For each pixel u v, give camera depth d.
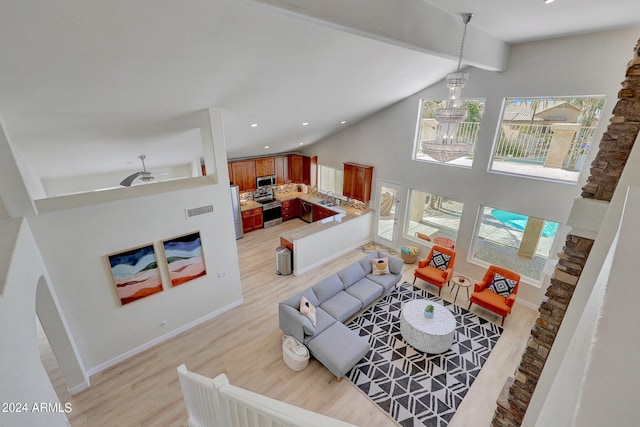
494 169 5.78
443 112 3.63
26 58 2.21
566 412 0.43
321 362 4.24
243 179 8.86
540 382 1.86
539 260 5.71
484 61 4.38
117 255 4.08
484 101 5.55
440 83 6.08
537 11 3.19
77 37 2.18
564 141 4.89
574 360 0.58
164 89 3.28
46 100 2.84
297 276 6.82
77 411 3.72
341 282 5.61
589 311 0.67
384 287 5.76
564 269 1.88
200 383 2.52
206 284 5.16
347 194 8.47
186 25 2.39
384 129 7.34
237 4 2.31
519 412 2.27
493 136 5.54
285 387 4.07
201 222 4.81
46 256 3.57
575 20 3.54
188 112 4.16
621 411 0.33
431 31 3.18
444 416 3.73
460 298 6.01
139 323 4.53
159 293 4.64
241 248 8.21
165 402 3.84
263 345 4.79
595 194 1.75
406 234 7.78
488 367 4.41
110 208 3.91
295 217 10.55
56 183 6.74
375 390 4.04
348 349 4.21
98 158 5.49
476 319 5.41
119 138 4.50
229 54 2.95
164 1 2.11
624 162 1.64
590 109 4.57
